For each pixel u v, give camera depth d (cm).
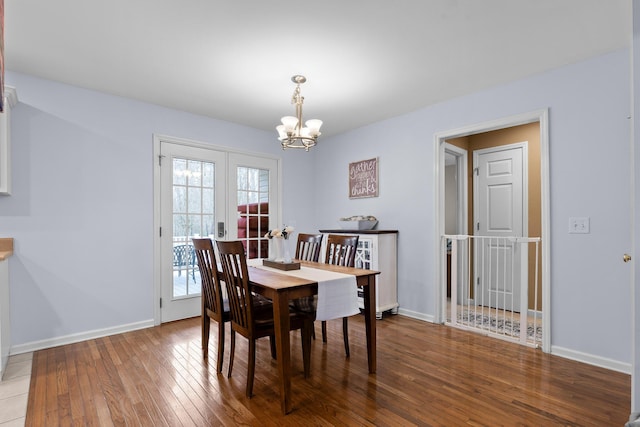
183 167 376
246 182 433
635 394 137
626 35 223
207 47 237
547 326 273
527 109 286
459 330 331
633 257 138
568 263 264
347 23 209
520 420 182
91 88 309
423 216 365
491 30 217
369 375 235
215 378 231
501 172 418
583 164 257
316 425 179
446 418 184
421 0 187
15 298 271
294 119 260
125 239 330
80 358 263
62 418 184
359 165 436
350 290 226
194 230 384
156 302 349
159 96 329
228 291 230
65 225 296
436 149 351
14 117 273
